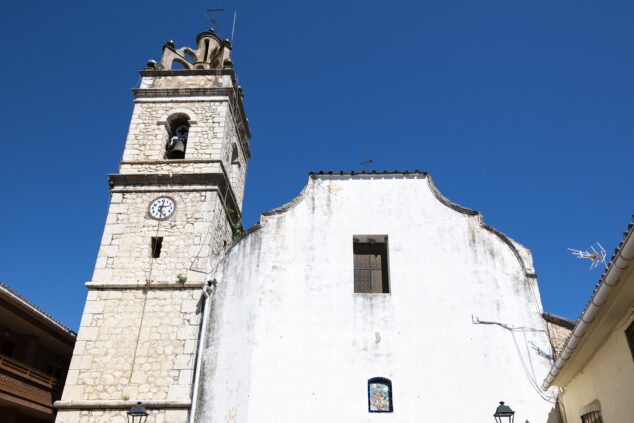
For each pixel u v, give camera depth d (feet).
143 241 61.11
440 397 47.62
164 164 66.69
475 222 56.44
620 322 32.60
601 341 35.88
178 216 62.44
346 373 48.70
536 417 47.06
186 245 60.29
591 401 39.58
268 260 54.85
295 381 48.34
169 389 51.75
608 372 35.55
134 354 54.03
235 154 77.00
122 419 50.65
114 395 51.96
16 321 60.95
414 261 54.24
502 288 52.85
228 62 75.92
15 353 63.98
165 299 56.95
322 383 48.26
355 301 52.19
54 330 64.64
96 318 56.29
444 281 53.11
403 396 47.65
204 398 50.21
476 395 47.73
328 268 54.08
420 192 58.54
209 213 62.28
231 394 48.88
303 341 50.26
